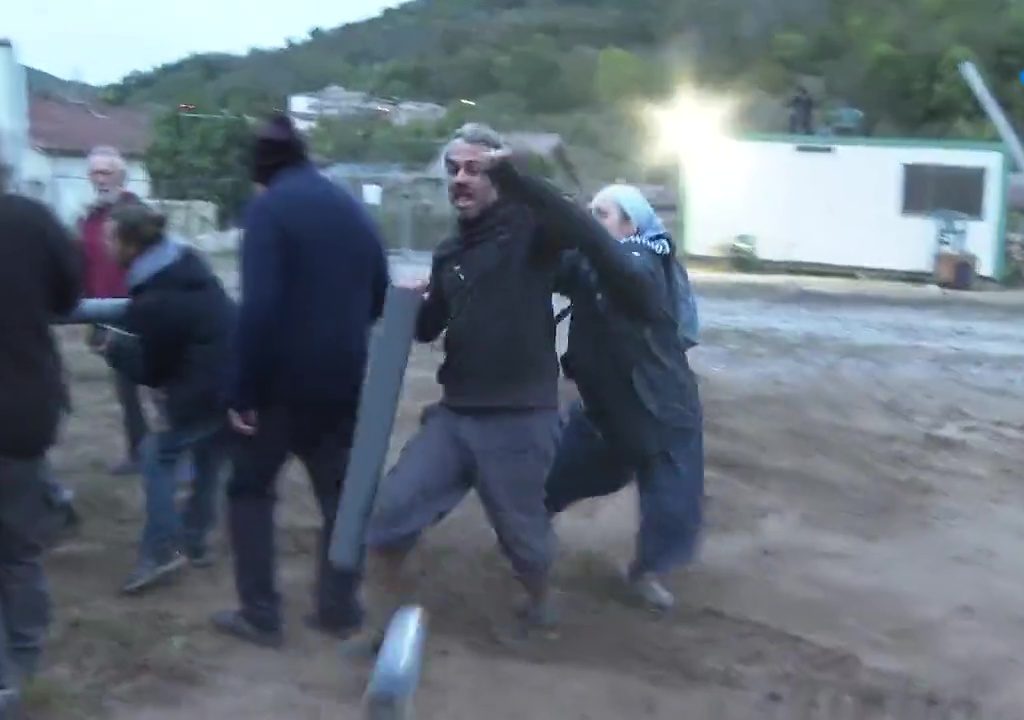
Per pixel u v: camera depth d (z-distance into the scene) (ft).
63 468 25.63
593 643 18.25
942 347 56.44
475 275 16.34
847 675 17.76
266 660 16.72
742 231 108.78
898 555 23.73
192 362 18.29
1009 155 99.09
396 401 15.48
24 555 14.85
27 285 14.06
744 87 252.21
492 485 16.80
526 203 16.03
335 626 17.25
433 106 221.05
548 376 16.87
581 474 19.70
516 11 343.87
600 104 260.42
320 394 16.12
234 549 17.03
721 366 47.19
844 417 36.04
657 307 17.49
